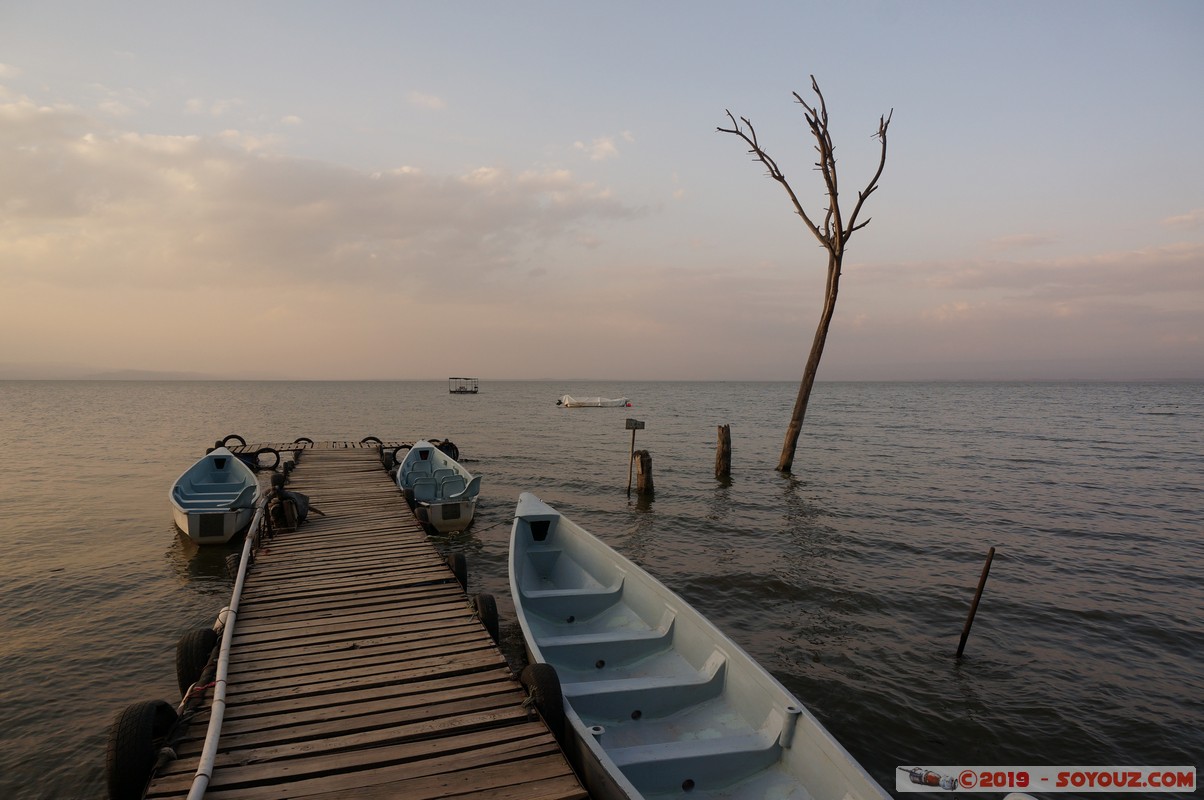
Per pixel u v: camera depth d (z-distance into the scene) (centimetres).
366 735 528
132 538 1524
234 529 1398
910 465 2880
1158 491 2242
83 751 661
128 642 930
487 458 3142
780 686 580
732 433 4662
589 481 2456
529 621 870
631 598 905
